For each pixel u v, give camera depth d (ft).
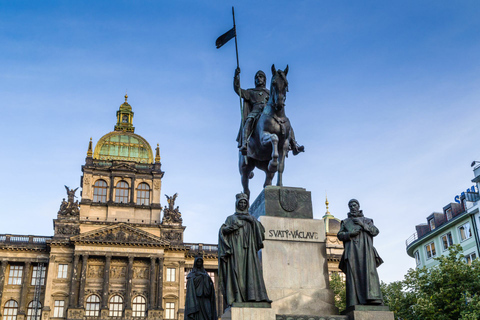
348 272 39.37
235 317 35.99
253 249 38.19
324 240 42.68
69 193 308.19
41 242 301.43
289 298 39.75
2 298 287.48
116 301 287.48
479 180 188.14
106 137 340.80
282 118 46.60
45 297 280.51
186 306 44.01
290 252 41.55
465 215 187.32
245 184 51.37
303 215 43.47
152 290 289.33
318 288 41.06
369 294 38.04
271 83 46.29
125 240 294.25
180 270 302.04
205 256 310.65
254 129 48.88
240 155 51.19
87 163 325.01
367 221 40.75
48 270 287.07
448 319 108.47
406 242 229.86
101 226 304.09
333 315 38.27
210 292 44.62
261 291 37.27
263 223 41.91
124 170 325.83
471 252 185.37
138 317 283.38
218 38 53.06
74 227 299.17
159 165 333.42
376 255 39.81
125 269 294.66
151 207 319.88
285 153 46.21
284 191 43.73
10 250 294.46
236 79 50.72
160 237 304.50
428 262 211.61
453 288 112.37
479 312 101.40
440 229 201.77
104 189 322.96
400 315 119.85
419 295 117.19
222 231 38.58
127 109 361.92
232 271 37.60
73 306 276.41
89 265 291.17
